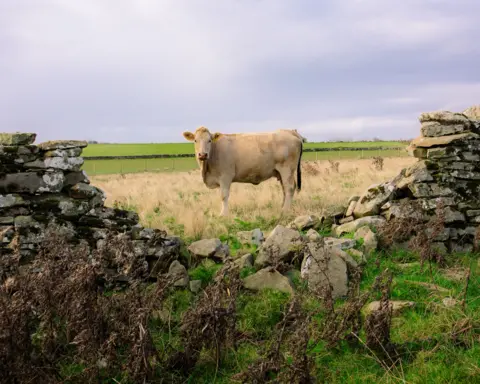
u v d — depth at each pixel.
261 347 4.65
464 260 7.59
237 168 11.81
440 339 4.74
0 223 5.92
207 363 4.48
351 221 9.02
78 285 4.17
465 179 8.36
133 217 6.53
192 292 5.95
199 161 11.46
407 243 7.72
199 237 8.79
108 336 4.27
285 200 12.11
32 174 6.05
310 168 21.56
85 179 6.45
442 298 5.71
